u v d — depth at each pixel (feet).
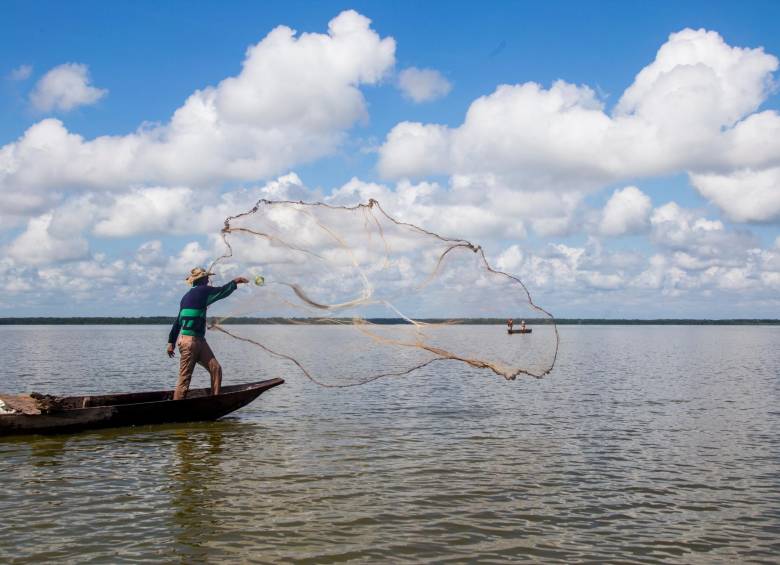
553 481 38.34
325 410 64.39
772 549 28.27
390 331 49.96
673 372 112.16
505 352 149.59
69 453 44.78
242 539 28.63
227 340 249.96
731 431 54.19
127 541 28.30
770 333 575.38
